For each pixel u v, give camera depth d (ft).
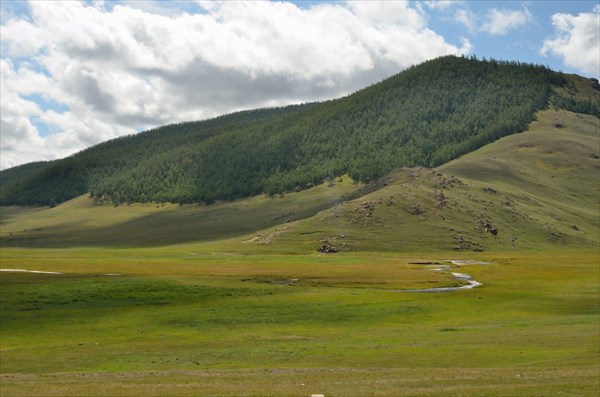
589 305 253.24
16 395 103.35
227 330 199.93
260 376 121.60
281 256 557.33
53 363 148.25
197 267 399.24
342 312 230.27
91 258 509.35
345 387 105.70
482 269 429.38
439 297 276.21
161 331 198.29
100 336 191.01
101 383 115.34
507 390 100.07
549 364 129.90
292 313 228.02
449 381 109.91
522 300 268.41
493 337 170.50
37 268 365.61
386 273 388.16
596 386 101.45
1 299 241.55
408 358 143.54
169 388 107.24
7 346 176.14
